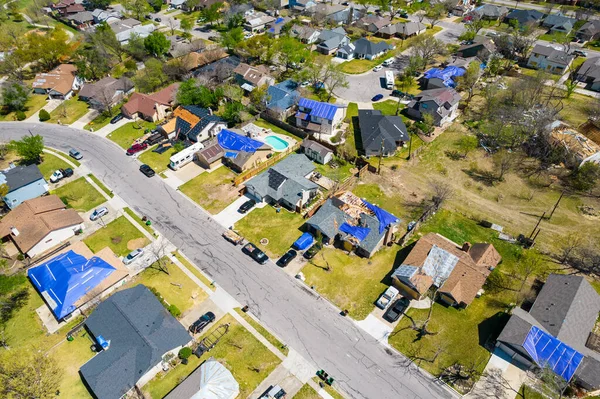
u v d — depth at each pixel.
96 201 72.69
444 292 54.44
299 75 106.69
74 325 52.62
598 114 94.69
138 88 105.06
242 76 107.19
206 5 166.62
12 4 169.50
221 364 47.16
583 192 73.56
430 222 68.12
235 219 68.50
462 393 45.81
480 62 115.88
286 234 65.50
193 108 92.06
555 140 80.88
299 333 51.69
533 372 47.44
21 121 97.88
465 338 51.09
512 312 52.31
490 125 88.94
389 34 138.38
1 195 68.12
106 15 152.62
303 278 58.25
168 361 48.00
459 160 82.25
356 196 68.81
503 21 154.12
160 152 84.44
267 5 159.50
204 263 60.97
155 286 57.41
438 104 90.88
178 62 111.31
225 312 54.09
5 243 64.88
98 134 91.50
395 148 82.94
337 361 48.75
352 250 62.69
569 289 53.50
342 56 125.88
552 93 106.38
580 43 136.88
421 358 49.12
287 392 45.66
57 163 82.38
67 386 46.16
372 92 107.31
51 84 108.06
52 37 128.00
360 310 54.50
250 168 79.12
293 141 87.06
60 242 64.88
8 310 54.78
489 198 73.06
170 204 71.81
